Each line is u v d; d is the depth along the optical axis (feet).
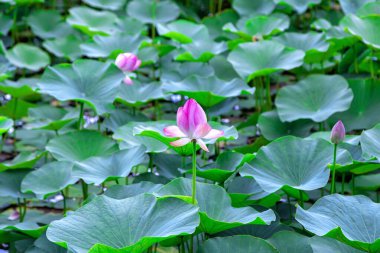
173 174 12.21
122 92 15.01
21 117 17.22
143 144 11.96
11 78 20.79
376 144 10.75
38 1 22.85
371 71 16.56
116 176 10.89
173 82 14.61
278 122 14.46
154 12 23.26
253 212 9.24
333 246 8.95
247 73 15.53
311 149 10.76
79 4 28.04
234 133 11.41
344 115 14.33
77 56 20.92
